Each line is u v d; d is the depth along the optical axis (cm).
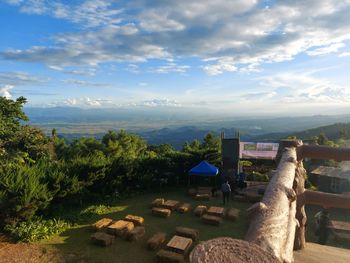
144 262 1123
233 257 138
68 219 1511
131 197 2064
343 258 498
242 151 2758
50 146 2773
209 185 2447
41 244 1234
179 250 1154
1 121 2441
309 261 481
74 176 1684
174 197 2100
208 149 2595
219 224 1524
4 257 1097
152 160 2302
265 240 165
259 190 2058
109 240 1252
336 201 527
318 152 531
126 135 6034
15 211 1310
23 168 1524
